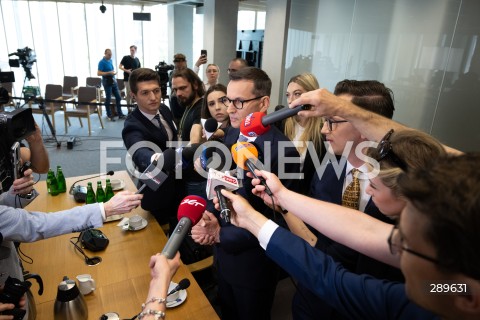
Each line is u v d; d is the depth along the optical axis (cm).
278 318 212
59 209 204
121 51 1048
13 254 112
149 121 215
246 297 145
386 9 357
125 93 835
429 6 314
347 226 88
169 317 123
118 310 126
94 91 641
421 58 327
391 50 358
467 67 289
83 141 584
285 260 83
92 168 467
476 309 41
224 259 147
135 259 157
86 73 1027
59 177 226
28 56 612
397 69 353
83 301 118
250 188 126
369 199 110
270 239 86
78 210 122
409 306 65
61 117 749
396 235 54
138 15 932
